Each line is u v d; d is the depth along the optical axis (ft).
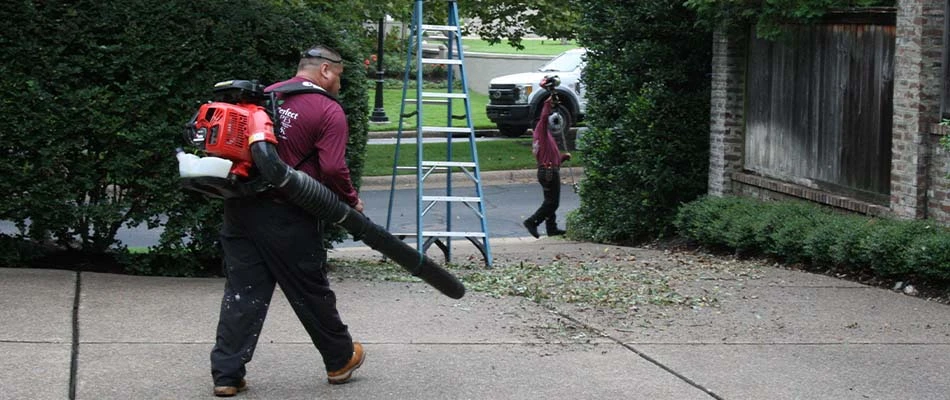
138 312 23.56
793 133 36.63
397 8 51.65
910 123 30.01
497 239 47.98
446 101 35.63
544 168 47.39
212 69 27.94
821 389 19.36
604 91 43.16
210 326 22.59
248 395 18.26
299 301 18.21
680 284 29.40
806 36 35.65
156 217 28.45
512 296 27.27
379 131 78.79
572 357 21.22
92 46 26.99
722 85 39.37
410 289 27.68
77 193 28.07
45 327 21.71
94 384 18.38
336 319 18.58
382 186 61.82
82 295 24.89
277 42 28.60
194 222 27.99
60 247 30.19
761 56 38.42
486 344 22.08
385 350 21.39
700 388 19.31
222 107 17.21
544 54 124.06
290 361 20.34
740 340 22.86
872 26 32.30
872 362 21.21
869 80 32.58
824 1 32.91
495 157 69.26
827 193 34.78
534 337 22.76
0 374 18.48
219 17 28.04
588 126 44.34
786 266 33.27
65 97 26.91
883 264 28.86
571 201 60.29
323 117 17.94
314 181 17.47
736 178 39.60
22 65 26.68
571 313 25.27
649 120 40.73
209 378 18.94
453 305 25.73
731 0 35.42
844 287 29.04
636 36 41.73
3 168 26.84
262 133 17.08
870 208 32.30
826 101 34.76
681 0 40.32
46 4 26.68
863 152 33.01
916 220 29.81
